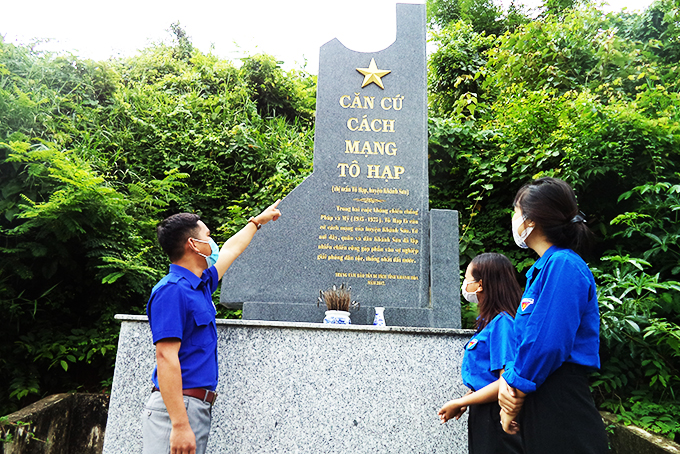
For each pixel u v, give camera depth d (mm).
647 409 3025
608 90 5152
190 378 1686
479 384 1834
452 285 3236
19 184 3953
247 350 2389
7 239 3850
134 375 2328
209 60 8242
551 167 4352
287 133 6906
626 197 3738
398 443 2338
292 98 8188
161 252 4859
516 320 1430
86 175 3836
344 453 2309
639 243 3932
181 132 6258
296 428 2322
